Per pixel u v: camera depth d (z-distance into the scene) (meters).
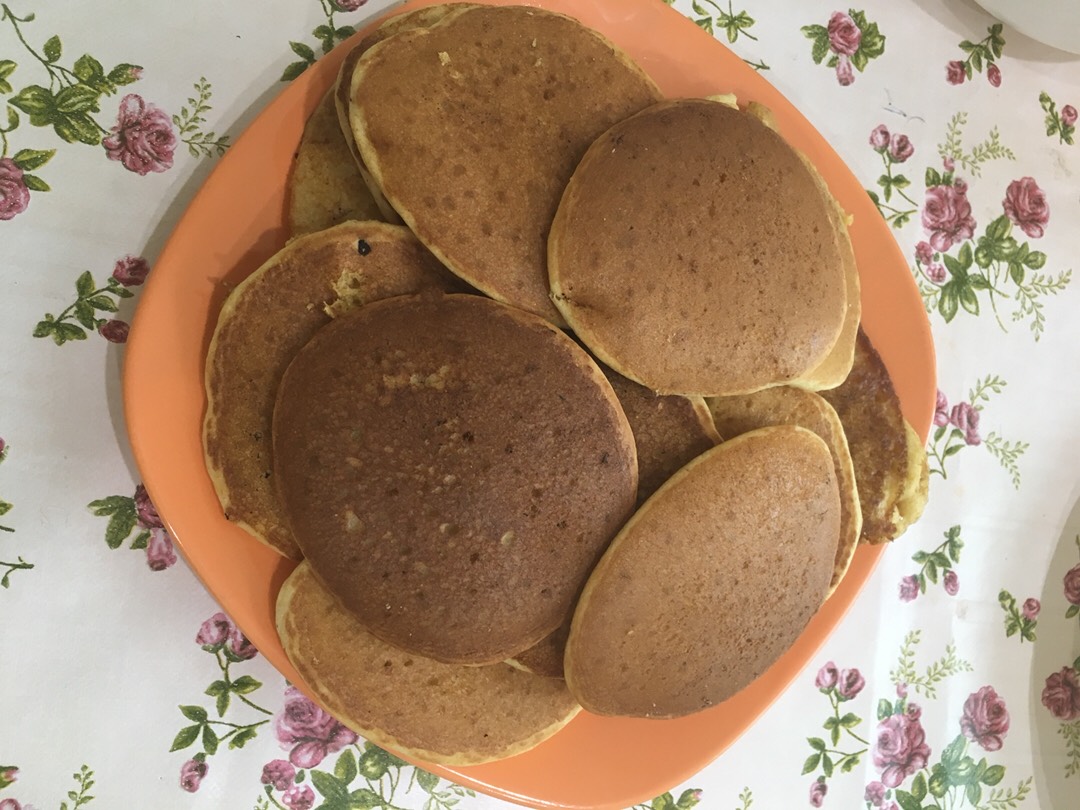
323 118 0.28
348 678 0.27
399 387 0.25
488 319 0.25
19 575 0.26
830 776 0.38
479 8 0.27
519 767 0.30
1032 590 0.43
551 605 0.26
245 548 0.27
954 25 0.41
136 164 0.28
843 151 0.38
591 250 0.25
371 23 0.31
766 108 0.34
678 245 0.26
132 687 0.27
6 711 0.25
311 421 0.25
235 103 0.29
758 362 0.27
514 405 0.25
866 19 0.39
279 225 0.28
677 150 0.26
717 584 0.27
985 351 0.41
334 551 0.25
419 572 0.25
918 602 0.40
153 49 0.28
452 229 0.25
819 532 0.29
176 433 0.26
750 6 0.36
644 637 0.27
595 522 0.26
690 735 0.33
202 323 0.27
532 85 0.27
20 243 0.26
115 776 0.27
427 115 0.25
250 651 0.29
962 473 0.41
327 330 0.25
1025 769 0.42
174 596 0.28
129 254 0.27
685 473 0.27
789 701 0.37
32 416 0.26
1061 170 0.44
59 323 0.27
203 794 0.28
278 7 0.30
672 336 0.26
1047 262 0.43
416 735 0.28
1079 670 0.44
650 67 0.33
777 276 0.27
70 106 0.27
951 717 0.41
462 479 0.25
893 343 0.36
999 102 0.42
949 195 0.41
